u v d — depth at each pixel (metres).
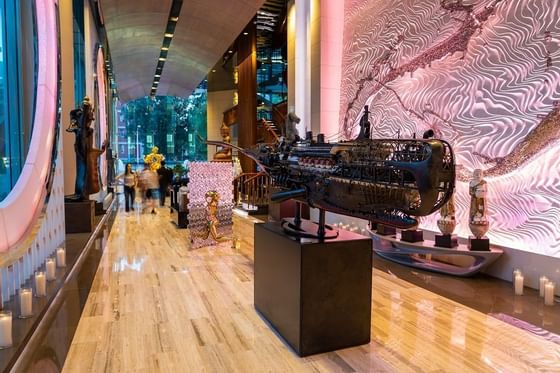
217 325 3.12
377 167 2.37
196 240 6.00
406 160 2.22
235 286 4.14
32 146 4.01
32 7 4.68
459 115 4.95
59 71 4.84
